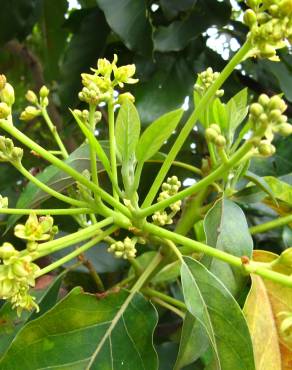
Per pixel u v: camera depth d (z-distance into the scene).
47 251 0.19
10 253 0.17
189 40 0.36
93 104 0.21
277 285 0.22
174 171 0.36
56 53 0.54
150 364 0.20
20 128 0.50
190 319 0.20
